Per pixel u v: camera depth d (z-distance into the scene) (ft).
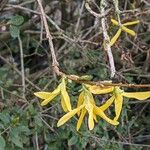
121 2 1.41
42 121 1.18
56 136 1.17
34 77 1.47
